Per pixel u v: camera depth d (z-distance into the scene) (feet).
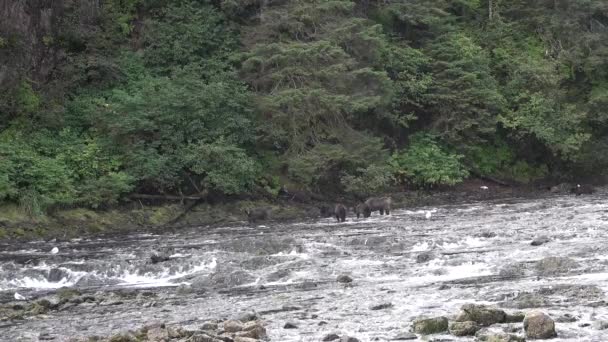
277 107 130.41
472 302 45.93
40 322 49.03
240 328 39.50
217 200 125.18
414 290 51.98
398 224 100.32
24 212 107.45
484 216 106.22
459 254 67.72
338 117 135.33
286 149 134.41
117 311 52.13
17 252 87.45
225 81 132.87
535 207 118.52
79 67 130.21
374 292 52.26
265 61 132.26
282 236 87.97
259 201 127.44
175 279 68.95
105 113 123.24
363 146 134.41
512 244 73.31
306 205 130.21
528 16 177.68
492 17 175.63
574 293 46.06
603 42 174.60
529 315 35.96
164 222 116.57
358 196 136.67
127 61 136.46
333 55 133.28
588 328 36.65
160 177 120.67
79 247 90.89
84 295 60.23
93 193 114.11
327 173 135.03
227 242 79.97
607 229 80.23
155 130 125.39
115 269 71.61
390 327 39.68
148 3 145.69
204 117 127.34
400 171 146.10
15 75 124.16
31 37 128.77
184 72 133.59
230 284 61.93
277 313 45.96
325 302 49.29
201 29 139.74
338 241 79.51
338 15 142.51
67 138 121.70
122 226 112.57
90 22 137.18
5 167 109.19
